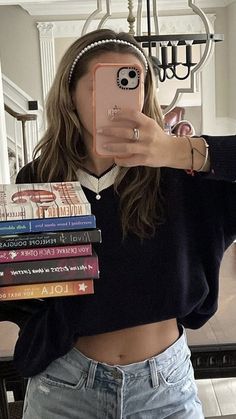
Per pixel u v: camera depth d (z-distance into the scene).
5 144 3.10
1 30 6.51
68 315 1.08
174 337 1.14
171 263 1.07
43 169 1.16
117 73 0.89
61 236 0.95
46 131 1.16
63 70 1.08
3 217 0.94
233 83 6.43
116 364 1.09
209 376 1.52
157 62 1.80
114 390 1.08
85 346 1.10
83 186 1.10
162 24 6.52
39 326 1.15
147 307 1.07
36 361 1.13
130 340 1.09
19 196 1.01
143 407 1.09
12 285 0.94
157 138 0.91
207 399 2.22
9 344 1.55
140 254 1.07
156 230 1.08
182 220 1.09
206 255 1.11
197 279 1.09
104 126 0.90
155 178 1.08
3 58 6.55
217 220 1.09
